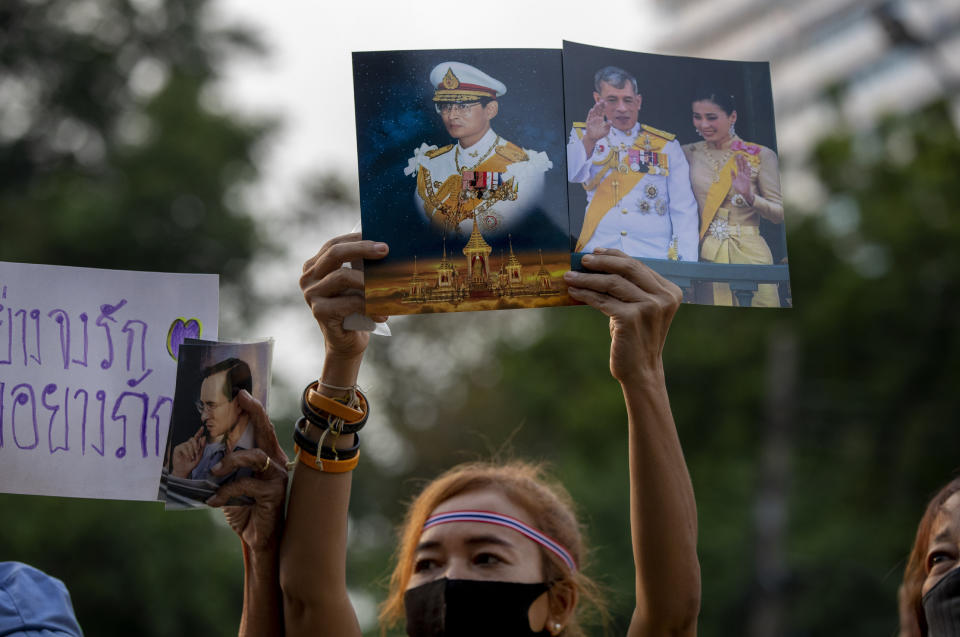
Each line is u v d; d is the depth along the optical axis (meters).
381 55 3.01
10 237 19.53
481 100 3.03
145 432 3.17
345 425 3.05
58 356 3.19
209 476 3.04
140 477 3.15
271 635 3.13
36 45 22.45
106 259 19.56
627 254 3.03
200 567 15.96
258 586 3.13
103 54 22.66
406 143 2.99
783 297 3.10
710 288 3.08
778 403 19.53
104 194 20.36
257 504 3.07
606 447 24.72
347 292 2.98
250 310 21.44
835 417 24.53
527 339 28.81
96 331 3.20
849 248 26.27
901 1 17.41
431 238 2.96
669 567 2.95
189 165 20.56
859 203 26.03
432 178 2.98
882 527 22.05
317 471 3.06
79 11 23.19
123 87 23.09
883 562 20.73
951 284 24.62
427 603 3.19
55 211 19.78
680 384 26.17
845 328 25.30
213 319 3.21
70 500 15.51
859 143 25.95
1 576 2.99
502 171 3.00
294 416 20.16
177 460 3.04
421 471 30.00
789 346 19.91
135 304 3.21
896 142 26.31
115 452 3.16
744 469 23.34
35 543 15.01
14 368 3.18
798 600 19.97
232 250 20.56
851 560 20.55
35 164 22.50
